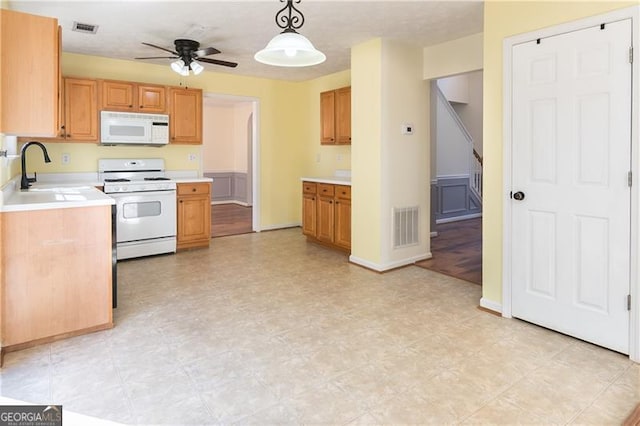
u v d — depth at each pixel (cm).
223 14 344
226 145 1009
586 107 250
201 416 185
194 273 418
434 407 191
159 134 503
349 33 396
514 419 182
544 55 269
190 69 415
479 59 397
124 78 507
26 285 252
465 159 790
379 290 365
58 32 255
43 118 247
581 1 249
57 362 234
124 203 461
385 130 420
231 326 286
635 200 231
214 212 859
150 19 355
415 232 459
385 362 234
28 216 251
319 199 532
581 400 196
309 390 206
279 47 215
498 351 247
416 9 333
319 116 646
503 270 303
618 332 242
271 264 454
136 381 214
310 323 291
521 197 287
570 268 263
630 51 229
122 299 340
